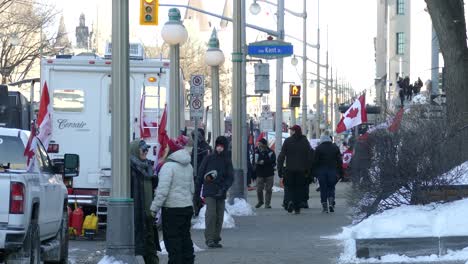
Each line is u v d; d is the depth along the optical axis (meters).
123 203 16.89
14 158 16.98
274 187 55.56
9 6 67.25
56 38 68.94
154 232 17.83
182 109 32.25
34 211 16.14
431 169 20.52
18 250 15.30
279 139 56.84
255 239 24.48
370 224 18.66
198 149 33.69
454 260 17.83
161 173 17.08
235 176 33.75
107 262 16.67
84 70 28.25
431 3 28.44
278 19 52.12
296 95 56.09
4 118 36.00
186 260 17.33
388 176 21.05
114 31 17.05
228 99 129.00
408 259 18.08
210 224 22.28
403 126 21.94
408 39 121.50
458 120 21.95
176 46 28.33
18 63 66.12
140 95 28.39
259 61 40.47
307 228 27.78
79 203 27.56
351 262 18.33
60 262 19.75
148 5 33.66
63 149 28.19
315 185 60.72
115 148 16.97
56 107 28.28
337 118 126.94
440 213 18.67
